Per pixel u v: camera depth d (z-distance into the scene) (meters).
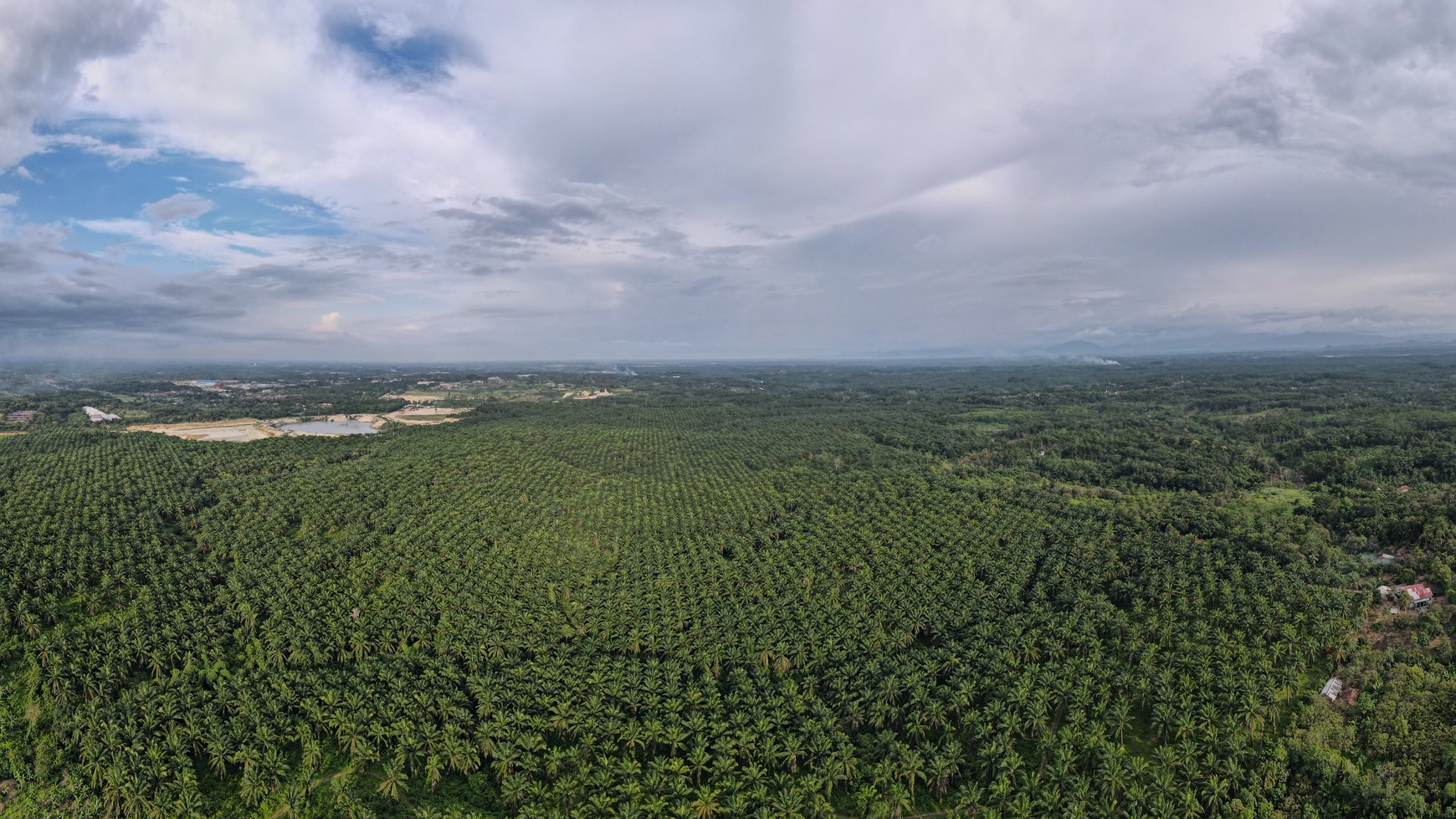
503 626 131.62
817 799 91.88
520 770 100.56
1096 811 88.12
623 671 116.62
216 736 102.62
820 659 120.50
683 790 94.31
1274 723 104.38
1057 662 118.75
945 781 97.94
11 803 99.81
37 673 116.94
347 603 139.62
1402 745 94.81
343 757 106.25
